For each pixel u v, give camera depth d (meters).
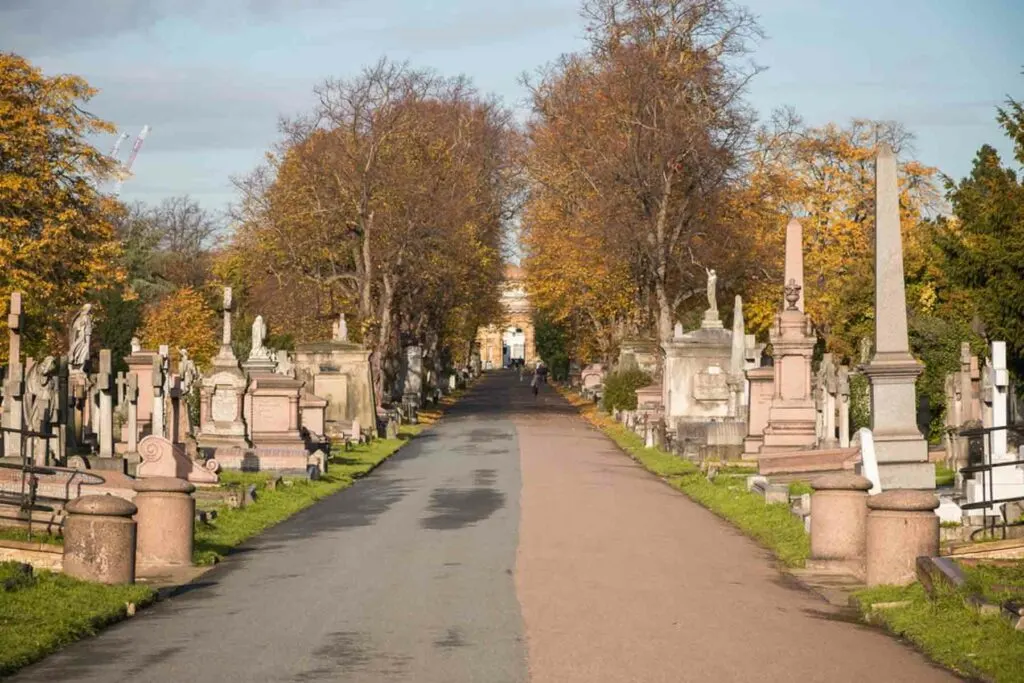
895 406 29.88
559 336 146.25
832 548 22.77
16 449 34.97
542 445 61.25
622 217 81.38
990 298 46.00
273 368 58.06
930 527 20.27
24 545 22.92
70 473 29.62
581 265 86.62
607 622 18.16
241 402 47.38
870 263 78.00
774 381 47.59
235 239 91.12
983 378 33.44
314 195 88.19
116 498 21.02
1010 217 45.97
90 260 66.19
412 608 19.22
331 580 22.02
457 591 20.69
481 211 98.69
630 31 84.12
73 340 47.38
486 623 18.08
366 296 86.31
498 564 23.66
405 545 26.50
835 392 44.09
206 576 22.72
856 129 97.56
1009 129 46.88
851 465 38.66
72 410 43.53
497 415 93.06
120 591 19.94
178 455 36.28
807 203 94.88
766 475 38.94
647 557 24.69
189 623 18.33
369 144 87.19
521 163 100.75
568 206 91.00
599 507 33.97
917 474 29.69
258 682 14.80
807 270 90.75
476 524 30.08
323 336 93.31
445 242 88.69
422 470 47.75
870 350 51.12
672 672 15.23
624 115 83.19
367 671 15.27
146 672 15.34
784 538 26.67
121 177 67.50
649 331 87.12
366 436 63.78
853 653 16.27
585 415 91.56
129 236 123.12
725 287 86.12
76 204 66.75
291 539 27.94
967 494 27.84
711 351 66.81
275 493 36.47
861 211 95.94
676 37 83.88
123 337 90.69
